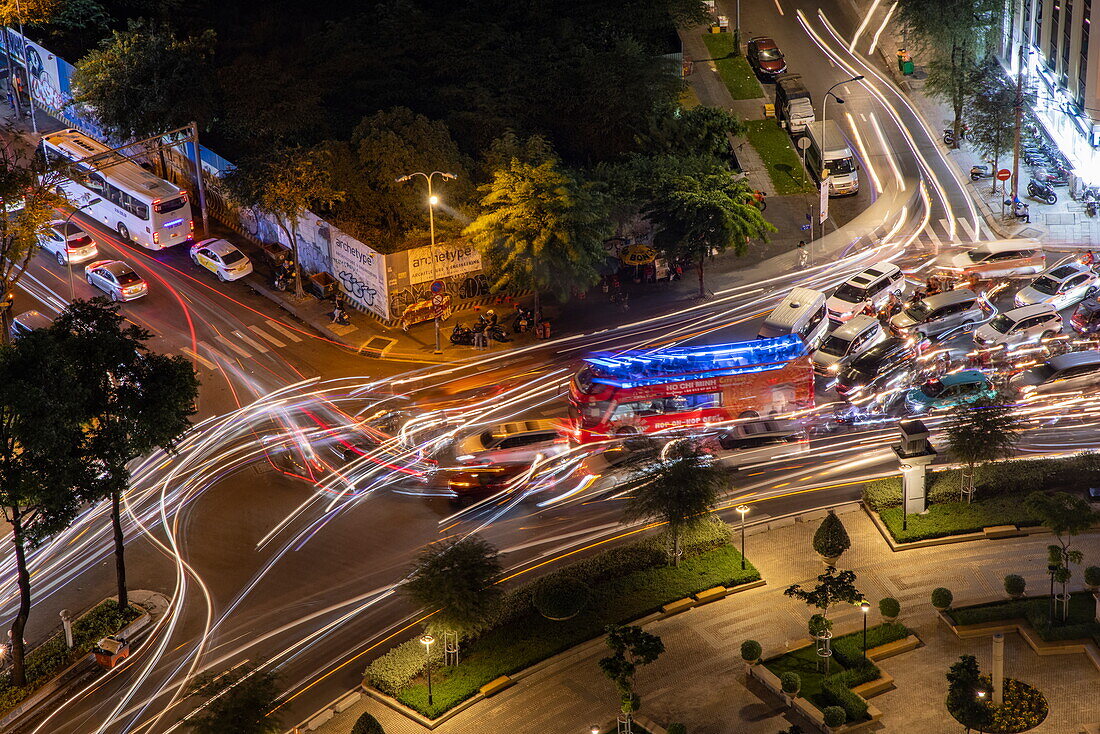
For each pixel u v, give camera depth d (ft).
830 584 140.46
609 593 155.84
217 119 279.90
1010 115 249.75
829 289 227.20
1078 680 138.21
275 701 137.80
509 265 215.92
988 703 133.80
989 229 249.75
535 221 211.20
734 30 330.34
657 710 138.51
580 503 177.88
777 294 233.55
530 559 166.40
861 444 187.83
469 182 236.22
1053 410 192.13
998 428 166.71
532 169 215.31
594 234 215.10
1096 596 146.20
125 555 171.32
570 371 212.02
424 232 227.61
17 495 137.18
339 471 187.93
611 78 257.34
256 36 318.04
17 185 213.25
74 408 140.46
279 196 225.97
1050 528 153.79
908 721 134.41
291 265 244.01
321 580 164.66
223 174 250.78
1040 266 230.89
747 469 183.52
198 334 226.99
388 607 159.02
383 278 223.92
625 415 187.42
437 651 146.51
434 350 219.82
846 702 135.13
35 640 156.25
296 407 205.16
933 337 212.43
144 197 248.52
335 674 148.15
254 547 171.73
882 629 146.92
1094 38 239.50
